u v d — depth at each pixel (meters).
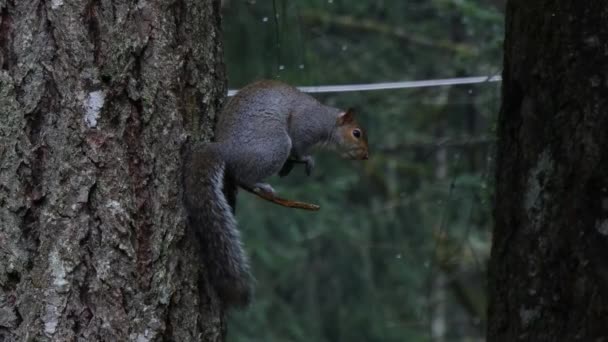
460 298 18.36
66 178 6.72
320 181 17.11
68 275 6.68
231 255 7.17
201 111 7.27
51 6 6.76
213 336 7.18
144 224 6.88
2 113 6.73
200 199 7.04
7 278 6.70
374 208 18.39
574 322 8.44
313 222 16.86
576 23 8.46
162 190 6.96
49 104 6.75
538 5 8.68
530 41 8.73
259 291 16.84
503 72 9.07
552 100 8.59
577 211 8.45
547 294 8.59
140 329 6.81
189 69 7.18
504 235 8.94
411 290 17.36
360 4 17.08
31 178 6.72
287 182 17.02
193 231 7.09
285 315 16.86
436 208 16.45
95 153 6.75
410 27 17.73
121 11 6.88
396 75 17.16
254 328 16.30
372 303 17.39
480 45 15.25
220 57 7.52
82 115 6.75
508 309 8.85
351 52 16.92
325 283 17.42
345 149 9.24
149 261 6.87
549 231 8.59
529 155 8.73
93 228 6.74
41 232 6.70
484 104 13.62
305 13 16.77
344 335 17.25
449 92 15.79
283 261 16.72
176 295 6.98
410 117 17.69
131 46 6.89
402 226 16.94
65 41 6.75
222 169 7.28
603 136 8.36
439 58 17.56
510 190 8.90
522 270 8.75
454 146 14.05
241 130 7.63
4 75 6.74
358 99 16.36
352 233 17.00
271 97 8.10
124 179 6.82
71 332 6.68
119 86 6.84
